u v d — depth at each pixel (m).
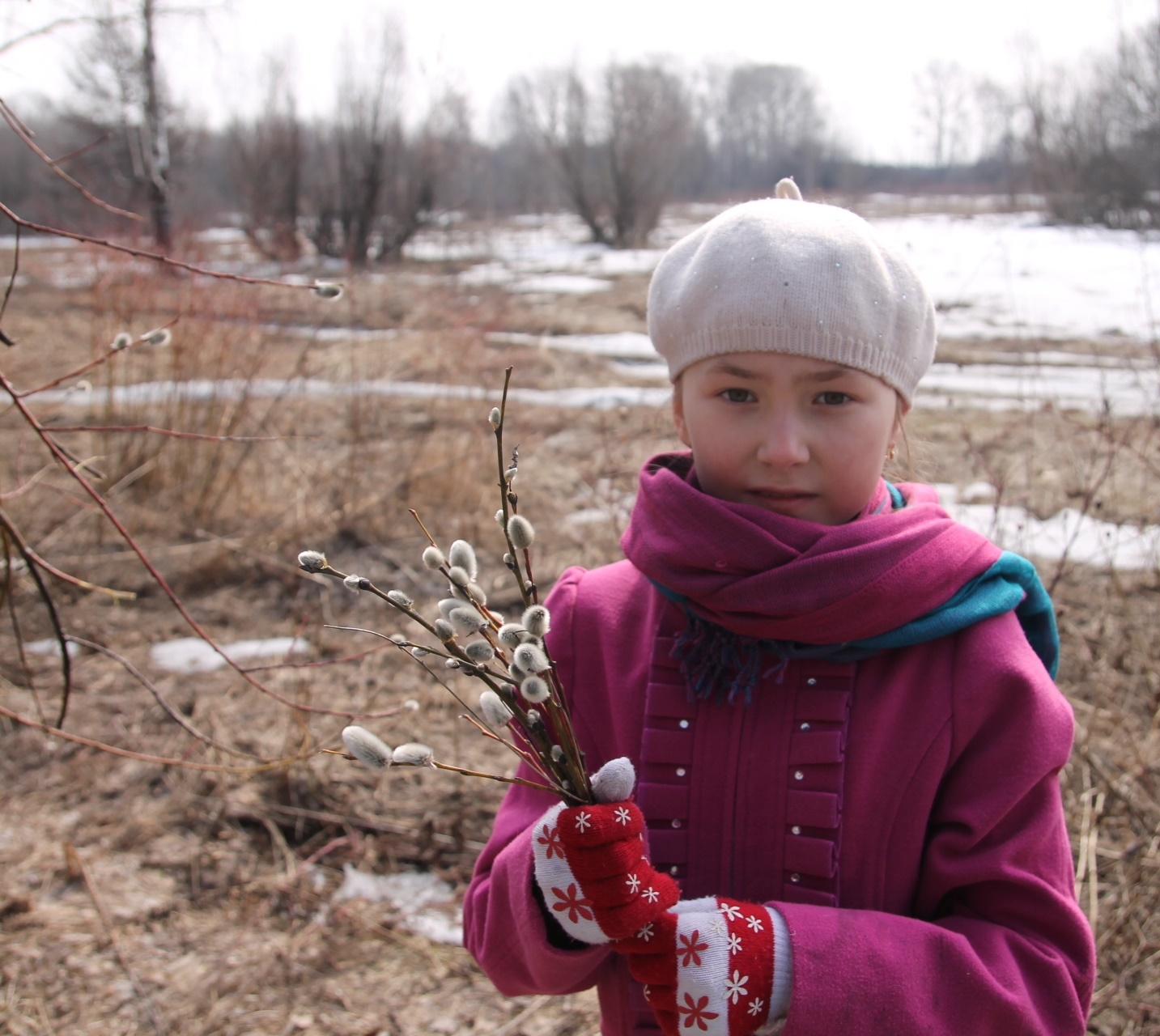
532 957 1.13
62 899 2.70
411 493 5.41
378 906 2.69
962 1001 1.00
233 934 2.59
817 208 1.20
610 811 1.00
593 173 23.23
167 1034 2.29
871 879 1.12
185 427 5.45
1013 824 1.10
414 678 3.77
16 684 3.72
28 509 4.97
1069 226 19.77
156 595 4.52
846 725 1.15
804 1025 0.98
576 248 22.27
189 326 5.58
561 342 10.16
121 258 5.60
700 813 1.18
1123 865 2.53
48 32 2.06
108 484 5.24
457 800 3.05
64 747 3.32
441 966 2.49
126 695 3.65
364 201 18.22
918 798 1.12
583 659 1.33
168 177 14.10
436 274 14.66
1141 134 18.94
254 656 3.96
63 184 15.81
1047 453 5.39
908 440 1.51
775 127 60.72
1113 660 3.50
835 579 1.10
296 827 2.96
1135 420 4.57
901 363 1.17
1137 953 2.32
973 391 7.35
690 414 1.22
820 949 1.01
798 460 1.14
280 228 13.35
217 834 2.95
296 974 2.46
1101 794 2.75
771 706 1.18
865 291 1.14
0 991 2.39
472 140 20.67
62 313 9.44
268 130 17.70
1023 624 1.26
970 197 37.78
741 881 1.16
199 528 5.04
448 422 6.49
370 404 6.47
